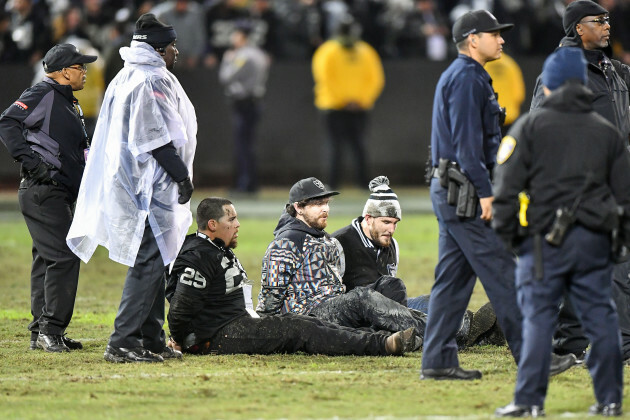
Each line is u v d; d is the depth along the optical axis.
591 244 21.44
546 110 21.78
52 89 30.58
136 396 24.23
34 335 31.30
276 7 82.75
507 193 21.66
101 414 22.59
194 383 25.55
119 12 70.62
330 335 29.08
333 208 71.31
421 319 30.09
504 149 21.81
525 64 81.19
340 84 77.31
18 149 29.89
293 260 30.55
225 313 29.62
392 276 32.00
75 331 34.62
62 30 76.06
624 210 21.67
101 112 28.89
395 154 83.25
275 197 78.44
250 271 48.69
